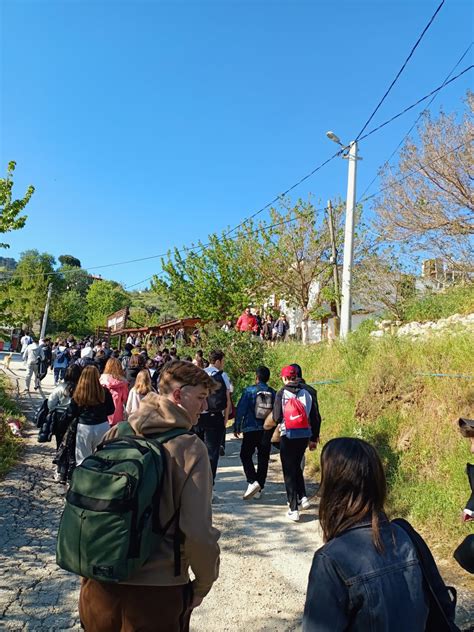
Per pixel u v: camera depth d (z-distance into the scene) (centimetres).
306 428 603
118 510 197
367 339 1026
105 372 700
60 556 205
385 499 189
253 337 1383
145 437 229
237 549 514
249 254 2266
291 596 422
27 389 1552
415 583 171
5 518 552
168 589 210
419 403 715
